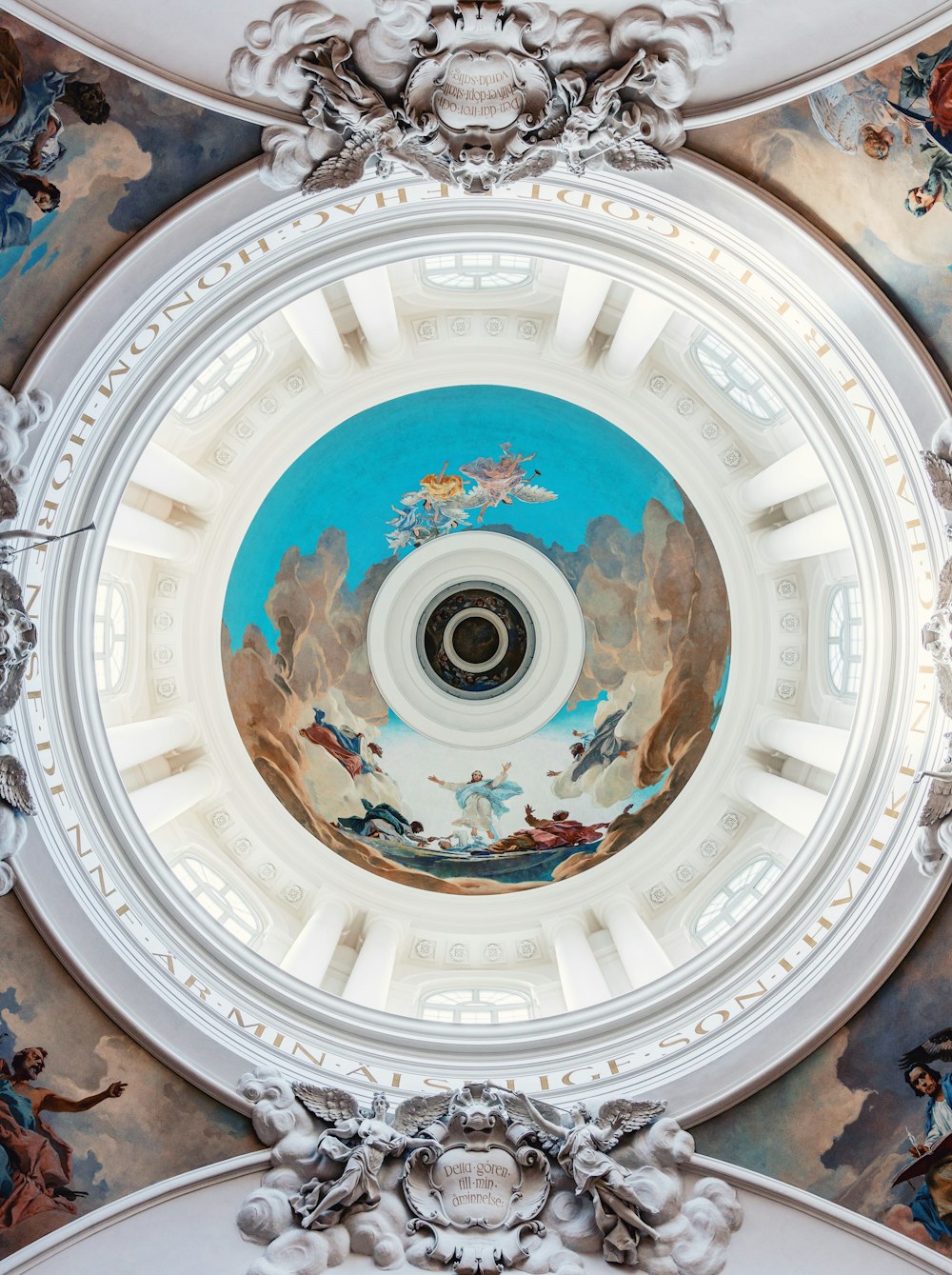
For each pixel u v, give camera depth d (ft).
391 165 33.53
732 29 29.58
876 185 31.71
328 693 65.62
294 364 57.16
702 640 61.87
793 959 39.75
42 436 34.55
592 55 30.14
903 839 37.65
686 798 60.85
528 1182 35.81
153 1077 36.73
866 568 38.83
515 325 57.21
